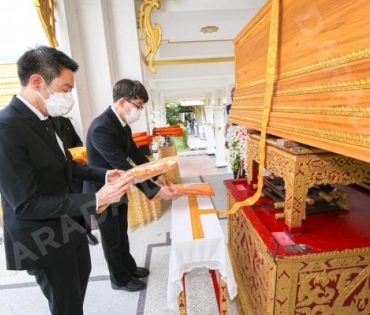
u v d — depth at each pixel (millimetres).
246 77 1203
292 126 732
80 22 2322
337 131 535
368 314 911
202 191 1395
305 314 881
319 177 823
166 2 2572
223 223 2252
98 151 1382
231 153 2174
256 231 927
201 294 1474
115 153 1350
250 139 1279
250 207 1124
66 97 882
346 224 953
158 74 4965
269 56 846
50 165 866
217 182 3506
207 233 1047
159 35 2523
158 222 2480
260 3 2615
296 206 855
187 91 7770
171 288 1025
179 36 3830
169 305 1042
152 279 1657
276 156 922
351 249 795
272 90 868
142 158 1707
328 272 834
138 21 2545
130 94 1359
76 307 985
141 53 2828
